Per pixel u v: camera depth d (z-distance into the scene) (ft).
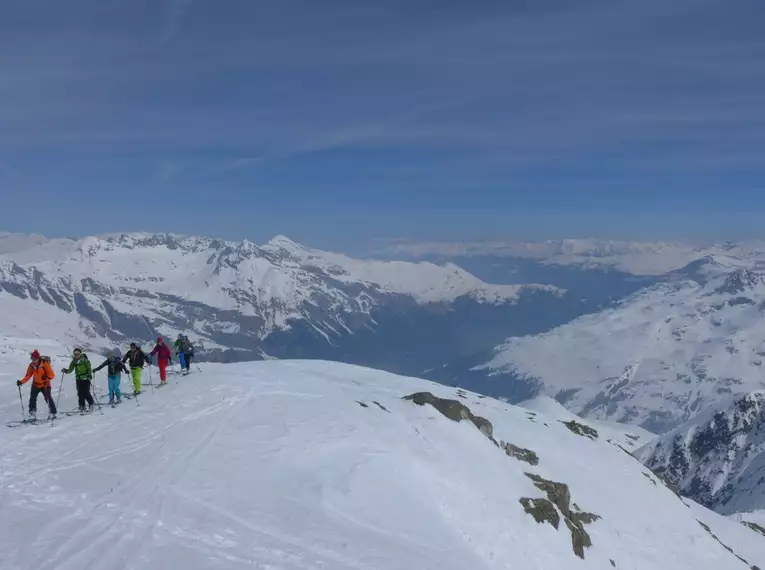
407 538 75.25
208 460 79.66
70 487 66.59
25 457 74.64
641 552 124.47
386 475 88.58
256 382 122.21
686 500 213.05
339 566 61.16
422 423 117.60
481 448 118.11
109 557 52.70
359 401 120.06
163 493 68.03
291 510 71.77
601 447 188.55
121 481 69.87
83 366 98.27
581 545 106.83
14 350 148.77
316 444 91.71
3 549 51.78
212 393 110.83
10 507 59.77
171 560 54.08
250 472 78.69
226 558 56.65
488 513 92.94
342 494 79.56
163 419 94.43
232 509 67.92
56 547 53.16
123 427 89.92
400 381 172.76
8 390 116.26
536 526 98.58
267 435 91.97
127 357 106.73
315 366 174.81
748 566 155.94
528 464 132.46
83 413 96.94
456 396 173.47
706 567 134.82
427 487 90.48
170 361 124.57
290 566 58.39
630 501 150.20
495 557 81.92
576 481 143.13
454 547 77.87
